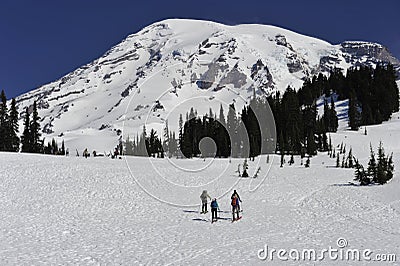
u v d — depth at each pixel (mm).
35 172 41844
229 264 16266
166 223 25719
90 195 34688
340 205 33531
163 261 16703
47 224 24422
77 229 23312
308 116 114500
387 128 116750
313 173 57031
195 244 19828
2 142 85625
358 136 105938
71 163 49281
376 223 26047
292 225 25312
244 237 21594
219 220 27109
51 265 15992
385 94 138250
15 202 30859
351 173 57688
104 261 16688
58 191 35344
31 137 92000
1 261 16391
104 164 50438
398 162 65625
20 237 20859
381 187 41781
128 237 21406
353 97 129875
